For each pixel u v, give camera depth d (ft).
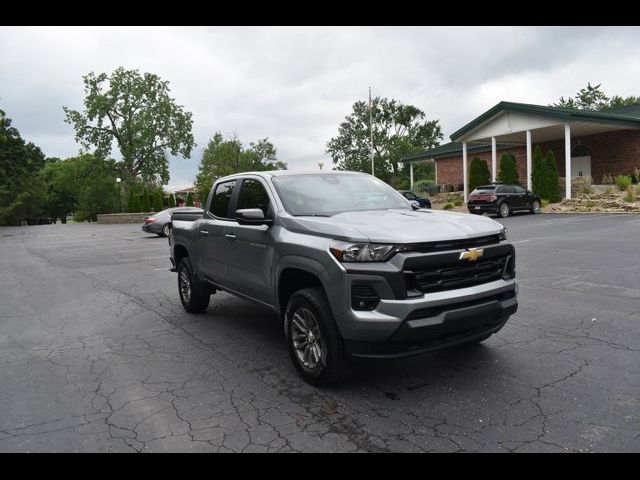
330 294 12.29
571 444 9.93
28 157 175.42
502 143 110.83
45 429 11.53
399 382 13.52
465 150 102.42
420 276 11.66
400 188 154.81
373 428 10.96
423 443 10.23
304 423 11.33
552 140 106.52
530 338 16.70
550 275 27.45
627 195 73.20
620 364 14.05
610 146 95.40
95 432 11.30
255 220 14.92
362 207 15.96
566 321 18.49
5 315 24.47
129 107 190.08
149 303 25.91
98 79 189.98
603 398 11.92
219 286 19.53
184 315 22.70
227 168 203.72
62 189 279.08
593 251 35.35
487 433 10.51
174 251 23.66
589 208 75.46
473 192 78.23
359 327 11.65
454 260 12.03
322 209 15.44
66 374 15.31
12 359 17.04
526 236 46.96
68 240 82.58
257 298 16.60
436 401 12.18
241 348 17.30
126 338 19.22
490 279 12.91
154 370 15.39
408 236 11.85
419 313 11.47
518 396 12.25
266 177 16.87
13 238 96.48
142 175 196.85
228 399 12.89
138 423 11.70
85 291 30.66
